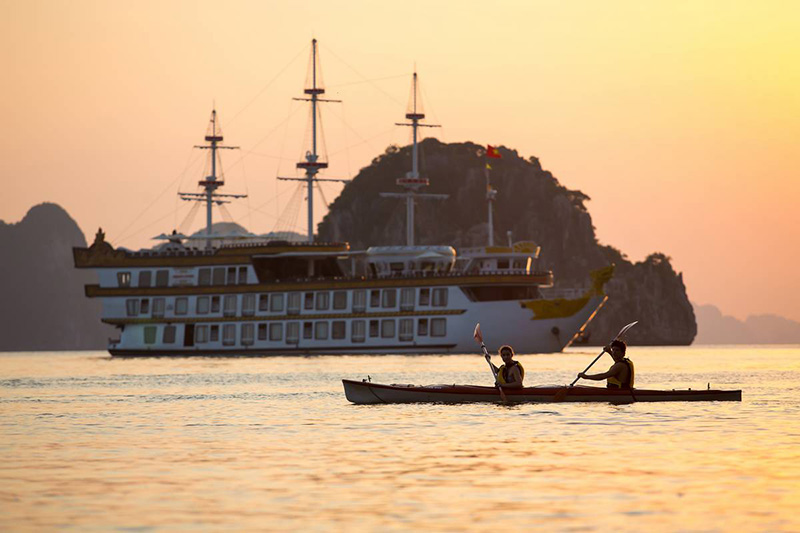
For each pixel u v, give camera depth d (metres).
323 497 27.91
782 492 28.34
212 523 24.66
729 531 23.64
